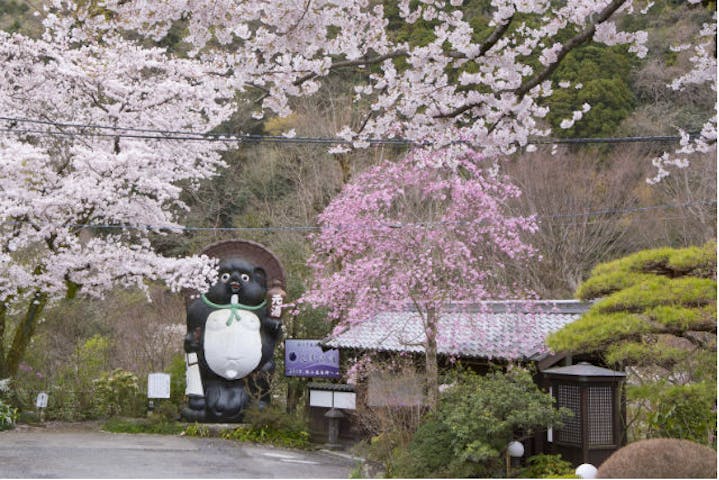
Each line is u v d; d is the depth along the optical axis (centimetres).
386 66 714
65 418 1547
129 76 1502
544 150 1920
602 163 2016
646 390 816
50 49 1420
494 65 684
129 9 652
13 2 2175
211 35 670
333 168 2014
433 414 1022
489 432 914
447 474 925
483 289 1177
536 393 954
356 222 1207
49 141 1511
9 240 1421
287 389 1572
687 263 731
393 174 1238
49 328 1902
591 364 1091
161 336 1800
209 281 1512
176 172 1515
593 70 2102
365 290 1179
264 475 1089
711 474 637
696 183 1855
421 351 1185
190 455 1223
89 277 1469
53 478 978
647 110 2117
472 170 1186
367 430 1295
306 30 648
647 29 2272
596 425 984
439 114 691
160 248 2417
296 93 693
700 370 778
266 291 1516
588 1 653
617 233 1900
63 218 1400
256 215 2216
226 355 1462
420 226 1188
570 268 1800
